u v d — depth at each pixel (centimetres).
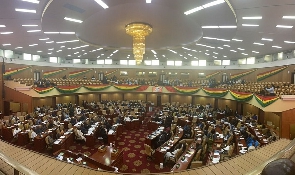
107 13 1226
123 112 2253
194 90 2725
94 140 1523
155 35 1748
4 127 1499
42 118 1856
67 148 1416
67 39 1803
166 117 1978
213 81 2980
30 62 2770
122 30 1602
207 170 529
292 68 2041
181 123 2033
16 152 624
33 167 538
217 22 1281
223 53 2433
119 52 2589
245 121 1875
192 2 1038
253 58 2709
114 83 3058
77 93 2762
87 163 1022
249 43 1766
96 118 1938
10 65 2488
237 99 2078
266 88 1775
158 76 3497
